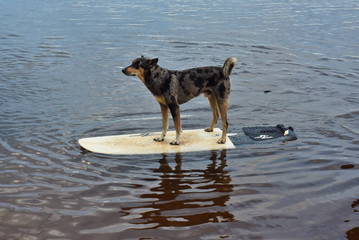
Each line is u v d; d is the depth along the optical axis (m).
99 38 16.38
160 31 17.48
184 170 6.79
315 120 8.89
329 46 15.27
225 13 21.52
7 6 24.08
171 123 8.90
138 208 5.70
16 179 6.41
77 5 24.27
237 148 7.56
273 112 9.45
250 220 5.41
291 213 5.55
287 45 15.43
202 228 5.25
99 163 7.01
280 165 6.91
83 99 10.23
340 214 5.51
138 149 7.47
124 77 12.03
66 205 5.75
